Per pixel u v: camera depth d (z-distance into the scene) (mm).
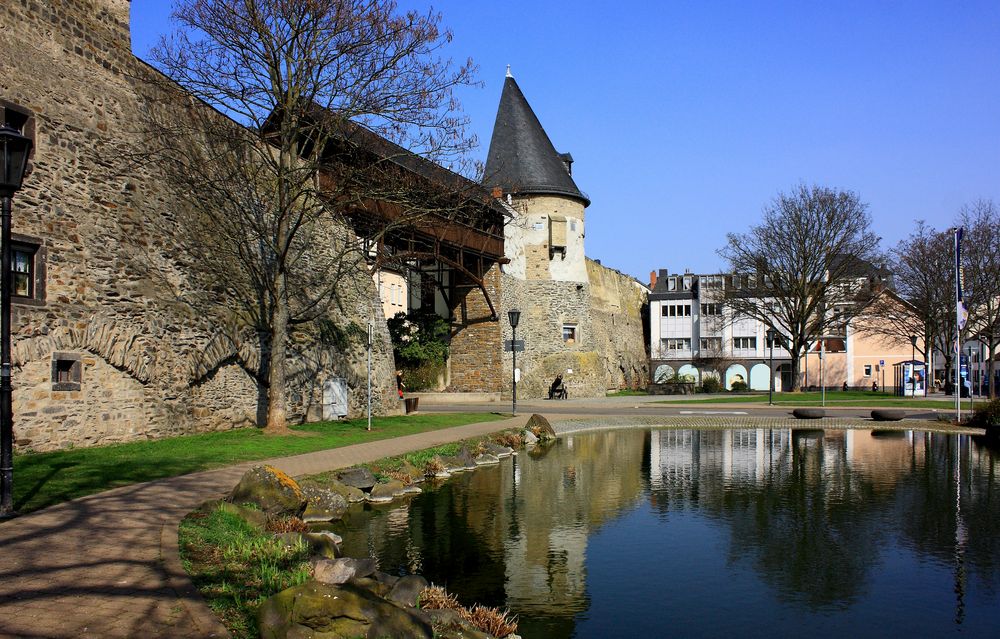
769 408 33406
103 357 14016
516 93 44344
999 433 22156
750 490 14094
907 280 45781
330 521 10875
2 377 8078
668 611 7656
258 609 5051
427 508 12039
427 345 36062
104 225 14305
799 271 46438
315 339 21281
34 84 13070
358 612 5016
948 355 46000
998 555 9711
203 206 17266
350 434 18156
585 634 6992
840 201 46000
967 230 42312
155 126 15852
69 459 11938
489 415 26609
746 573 8906
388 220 24594
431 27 18094
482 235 35156
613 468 16781
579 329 43312
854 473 16109
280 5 16641
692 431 25609
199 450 13758
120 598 5395
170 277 15891
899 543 10281
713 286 52125
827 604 7938
